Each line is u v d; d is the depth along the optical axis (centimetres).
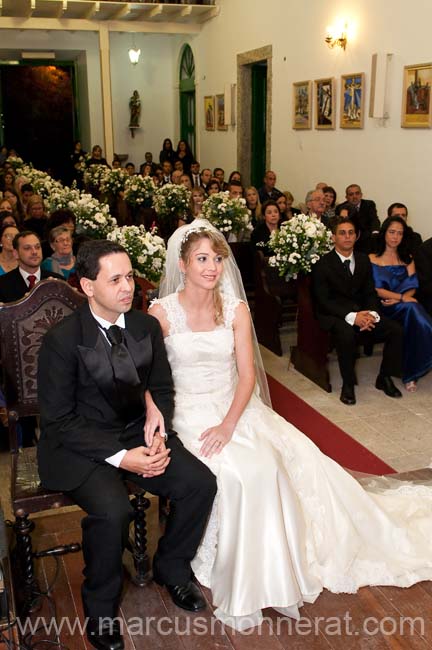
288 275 553
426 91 714
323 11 916
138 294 413
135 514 266
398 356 502
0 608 218
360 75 832
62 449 248
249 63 1201
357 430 450
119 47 1591
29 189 909
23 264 425
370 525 297
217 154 1403
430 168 727
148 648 244
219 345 285
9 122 1817
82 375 247
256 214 869
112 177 1077
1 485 377
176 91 1625
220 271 278
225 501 256
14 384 291
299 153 1034
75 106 1792
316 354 531
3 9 1270
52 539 311
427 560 292
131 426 260
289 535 267
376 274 541
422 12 713
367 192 854
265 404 339
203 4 1319
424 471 384
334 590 273
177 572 263
